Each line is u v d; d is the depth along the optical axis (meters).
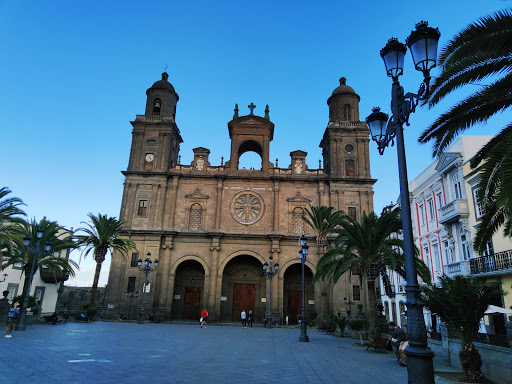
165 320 40.91
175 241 44.09
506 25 10.05
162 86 49.88
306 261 43.44
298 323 44.75
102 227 36.75
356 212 44.75
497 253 22.06
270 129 50.25
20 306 29.17
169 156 47.34
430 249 32.59
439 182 30.75
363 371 12.90
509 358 12.38
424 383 6.72
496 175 10.96
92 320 36.12
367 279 23.42
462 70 11.19
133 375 10.30
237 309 45.44
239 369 12.17
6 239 25.80
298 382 10.45
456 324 13.77
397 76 8.87
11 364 11.07
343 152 47.09
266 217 45.50
